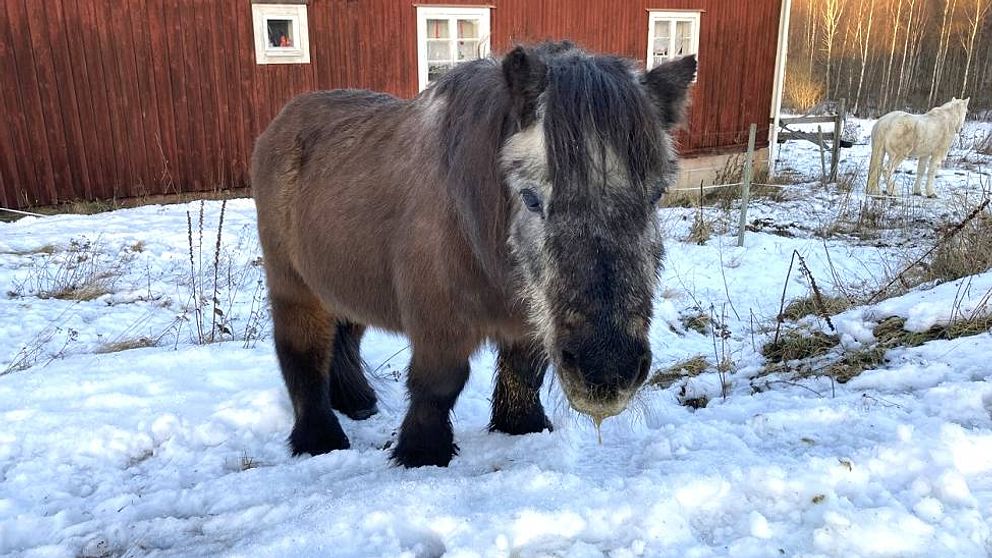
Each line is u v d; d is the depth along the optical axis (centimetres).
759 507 203
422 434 274
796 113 3020
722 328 486
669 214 1022
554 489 222
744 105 1457
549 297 184
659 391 371
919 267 580
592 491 215
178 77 984
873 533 179
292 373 336
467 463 273
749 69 1438
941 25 3434
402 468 274
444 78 263
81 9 906
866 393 300
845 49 3631
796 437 261
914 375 313
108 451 312
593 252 176
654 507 200
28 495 274
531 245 195
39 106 911
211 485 274
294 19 1027
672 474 220
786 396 322
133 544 232
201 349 448
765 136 1505
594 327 175
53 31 897
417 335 261
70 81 921
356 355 382
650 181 185
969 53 3103
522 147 192
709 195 1238
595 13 1241
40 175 933
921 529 180
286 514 235
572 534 197
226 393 380
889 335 382
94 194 973
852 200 1136
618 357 175
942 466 208
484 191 217
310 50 1052
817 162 1656
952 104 1138
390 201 272
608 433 301
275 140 355
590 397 177
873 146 1211
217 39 993
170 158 1009
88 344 507
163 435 331
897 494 201
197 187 1039
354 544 204
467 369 269
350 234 289
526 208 197
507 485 227
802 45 3912
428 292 252
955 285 427
